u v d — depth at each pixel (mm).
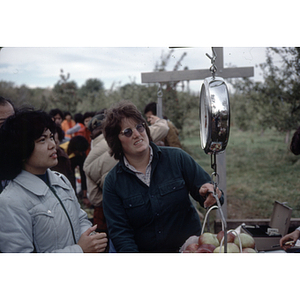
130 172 1887
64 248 1524
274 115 6676
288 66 5809
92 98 10664
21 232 1379
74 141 3928
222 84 1353
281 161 6969
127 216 1908
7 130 1429
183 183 1903
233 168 6828
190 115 8047
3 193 1421
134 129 1827
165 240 1899
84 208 4680
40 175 1563
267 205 5090
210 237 1569
